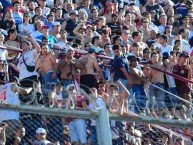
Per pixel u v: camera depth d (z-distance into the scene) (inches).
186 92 1820.9
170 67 1841.8
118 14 2237.9
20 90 1302.9
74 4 2249.0
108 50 1846.7
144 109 1349.7
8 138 1300.4
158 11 2351.1
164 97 1753.2
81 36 2015.3
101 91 1592.0
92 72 1697.8
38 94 1273.4
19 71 1668.3
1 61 1673.2
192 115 1366.9
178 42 2101.4
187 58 1847.9
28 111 1066.7
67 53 1675.7
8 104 1062.4
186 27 2315.5
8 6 2027.6
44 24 1993.1
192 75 1908.2
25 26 1945.1
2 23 1936.5
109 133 1068.5
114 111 1181.7
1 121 1299.2
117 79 1726.1
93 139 1315.2
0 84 1635.1
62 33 1927.9
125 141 1395.2
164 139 1486.2
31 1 2162.9
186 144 1525.6
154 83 1795.0
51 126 1333.7
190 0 2486.5
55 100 1240.2
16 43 1823.3
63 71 1670.8
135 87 1721.2
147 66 1800.0
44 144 1305.4
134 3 2269.9
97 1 2265.0
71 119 1342.3
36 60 1664.6
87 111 1077.1
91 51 1710.1
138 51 1939.0
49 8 2186.3
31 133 1317.7
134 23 2178.9
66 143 1318.9
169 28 2174.0
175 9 2415.1
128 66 1734.7
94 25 2034.9
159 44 2065.7
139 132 1466.5
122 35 2014.0
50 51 1664.6
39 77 1663.4
